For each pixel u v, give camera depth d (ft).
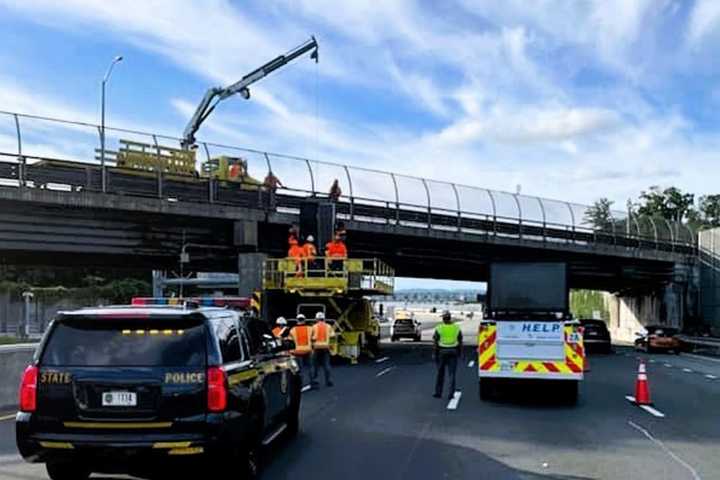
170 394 23.88
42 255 106.93
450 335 53.36
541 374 50.62
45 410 24.03
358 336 96.12
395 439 36.11
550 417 44.14
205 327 24.79
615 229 174.29
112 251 101.50
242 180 112.68
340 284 93.40
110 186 97.19
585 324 132.67
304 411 46.19
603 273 187.32
